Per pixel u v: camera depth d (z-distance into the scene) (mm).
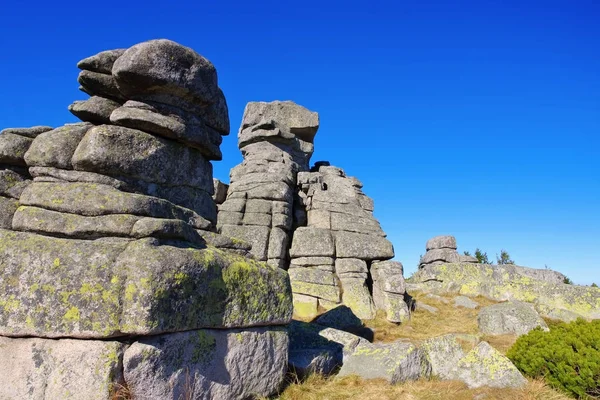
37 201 8977
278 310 10352
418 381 11250
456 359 12133
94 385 7039
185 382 7941
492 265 27328
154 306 7453
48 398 7195
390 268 23109
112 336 7371
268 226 24109
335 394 10062
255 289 9797
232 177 28281
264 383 9703
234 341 9148
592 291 22578
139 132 10141
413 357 11609
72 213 8836
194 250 8766
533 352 11242
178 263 8047
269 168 27297
